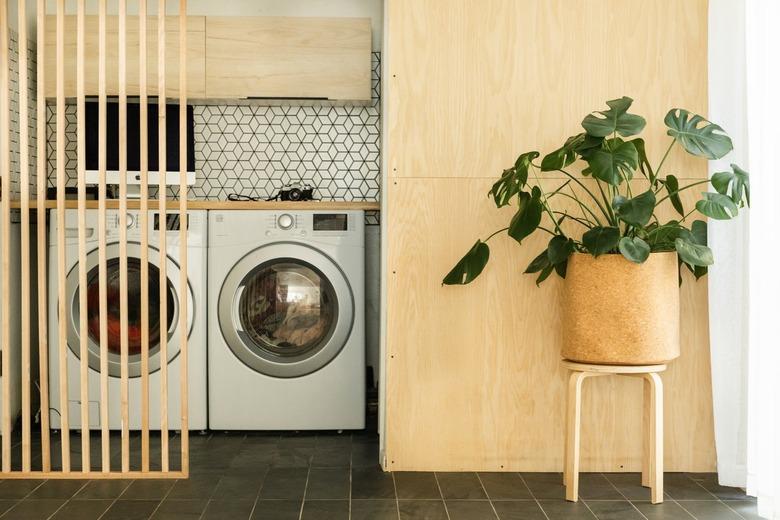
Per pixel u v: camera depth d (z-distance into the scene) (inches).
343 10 155.5
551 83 107.2
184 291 104.6
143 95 104.1
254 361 131.3
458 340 107.1
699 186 106.4
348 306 132.1
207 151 154.5
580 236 106.9
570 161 94.5
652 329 91.7
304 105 152.9
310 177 155.4
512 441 107.5
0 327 130.7
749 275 96.6
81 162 104.7
